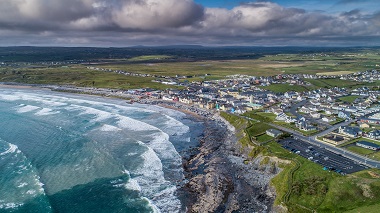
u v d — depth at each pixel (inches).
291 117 6432.1
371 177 3331.7
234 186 3750.0
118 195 3422.7
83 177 3806.6
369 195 3031.5
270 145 4675.2
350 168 3713.1
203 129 6274.6
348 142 4690.0
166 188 3644.2
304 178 3511.3
